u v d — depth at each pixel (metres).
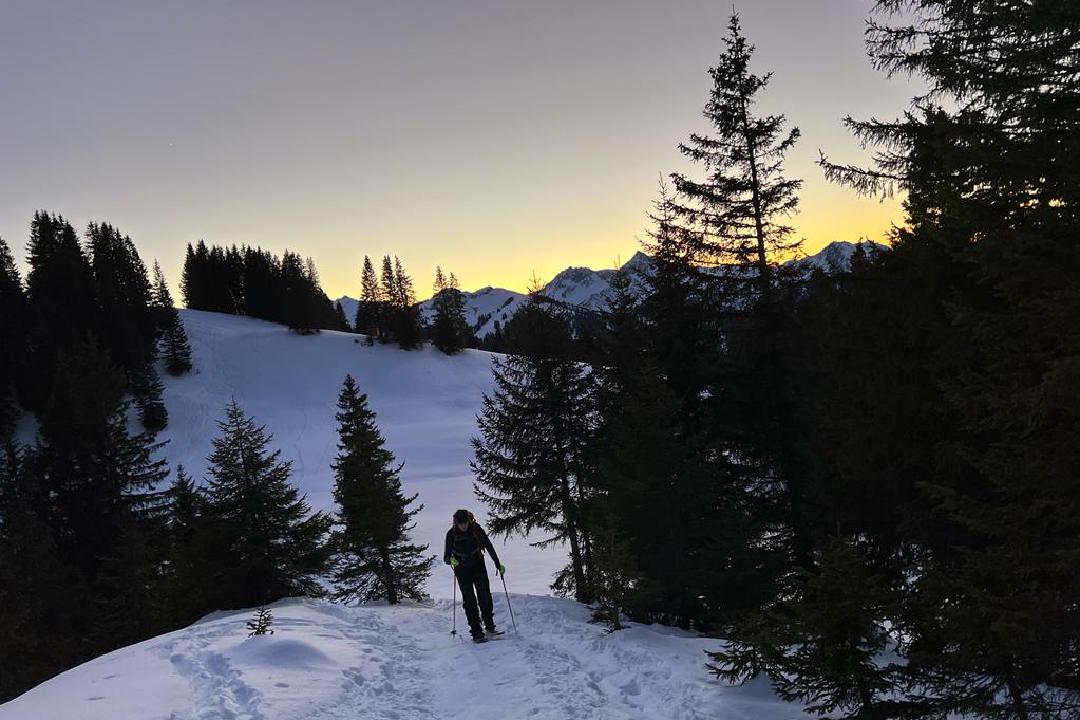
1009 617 4.60
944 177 5.95
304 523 17.97
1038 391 4.33
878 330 8.41
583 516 17.38
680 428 13.25
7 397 71.62
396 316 111.25
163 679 7.76
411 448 67.81
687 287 14.78
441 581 26.47
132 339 80.06
